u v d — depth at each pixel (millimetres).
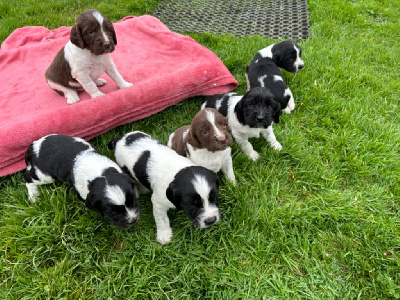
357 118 844
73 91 874
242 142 773
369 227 617
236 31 1290
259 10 1454
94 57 780
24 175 672
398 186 692
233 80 951
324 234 622
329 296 529
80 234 608
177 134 725
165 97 863
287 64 935
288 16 1386
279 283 543
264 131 778
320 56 1081
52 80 842
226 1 1537
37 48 1062
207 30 1298
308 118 875
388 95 956
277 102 728
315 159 751
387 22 1369
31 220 627
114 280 552
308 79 992
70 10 1425
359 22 1338
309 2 1467
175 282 557
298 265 577
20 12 1357
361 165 740
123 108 810
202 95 938
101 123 796
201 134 606
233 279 552
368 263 572
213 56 982
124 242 609
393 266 562
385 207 667
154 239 616
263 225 622
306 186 713
